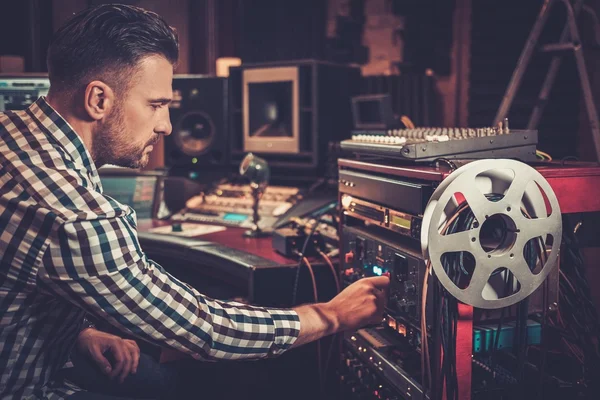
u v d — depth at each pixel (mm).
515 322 1534
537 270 1380
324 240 2184
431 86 3568
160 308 1146
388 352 1697
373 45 3705
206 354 1205
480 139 1518
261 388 2293
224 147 3078
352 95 2982
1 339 1180
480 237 1514
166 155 3127
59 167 1130
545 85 2436
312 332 1315
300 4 3777
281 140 2863
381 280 1458
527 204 1364
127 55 1178
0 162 1125
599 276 2045
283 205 2641
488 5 3180
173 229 2545
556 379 1558
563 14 3062
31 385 1279
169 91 1255
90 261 1077
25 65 3607
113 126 1215
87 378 1603
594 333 1542
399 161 1715
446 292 1363
